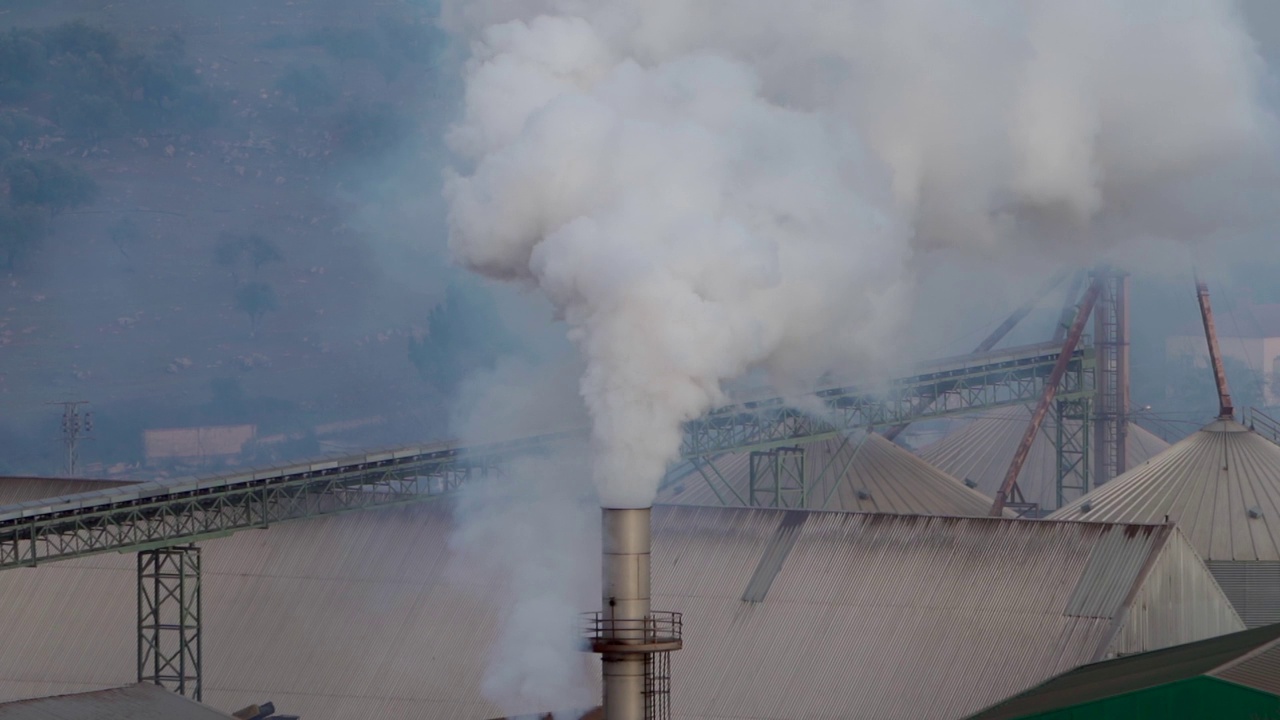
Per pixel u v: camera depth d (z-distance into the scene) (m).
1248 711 53.78
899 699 80.75
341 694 91.31
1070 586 82.75
